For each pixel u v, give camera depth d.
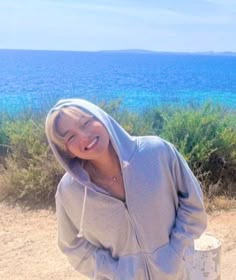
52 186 6.91
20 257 5.14
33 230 5.94
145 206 2.01
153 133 8.04
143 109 9.59
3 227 6.05
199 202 2.13
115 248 2.10
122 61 155.38
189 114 7.81
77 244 2.20
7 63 124.81
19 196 6.90
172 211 2.12
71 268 4.81
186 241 2.12
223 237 5.46
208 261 3.43
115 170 2.02
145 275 2.10
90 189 1.99
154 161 2.03
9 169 7.48
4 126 8.75
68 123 1.92
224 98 28.03
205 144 7.13
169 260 2.07
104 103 8.49
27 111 9.20
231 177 7.22
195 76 62.78
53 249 5.32
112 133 1.97
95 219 2.05
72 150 1.93
